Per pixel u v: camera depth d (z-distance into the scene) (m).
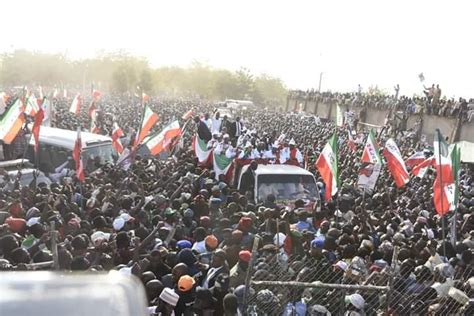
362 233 11.11
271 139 28.33
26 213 11.49
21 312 2.29
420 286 7.90
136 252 8.19
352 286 6.90
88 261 8.00
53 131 19.05
